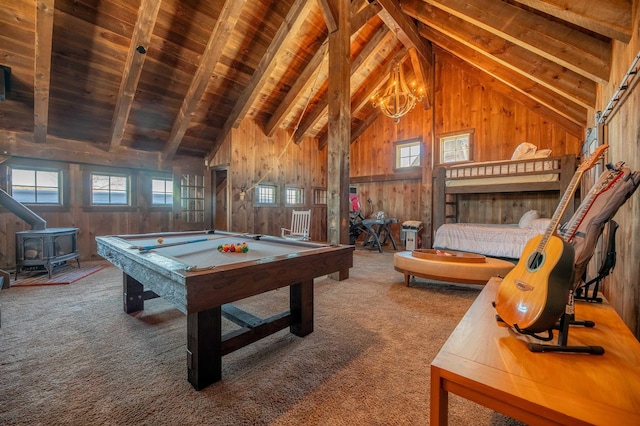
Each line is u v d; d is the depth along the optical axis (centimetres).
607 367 105
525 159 470
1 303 290
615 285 218
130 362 184
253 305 293
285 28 441
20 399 148
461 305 292
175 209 579
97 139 490
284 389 159
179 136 521
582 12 201
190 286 134
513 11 295
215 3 383
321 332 230
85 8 333
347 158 403
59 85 393
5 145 409
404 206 717
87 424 133
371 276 412
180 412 141
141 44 359
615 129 239
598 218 145
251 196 629
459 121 623
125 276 264
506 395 91
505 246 435
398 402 149
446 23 421
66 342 210
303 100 641
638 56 163
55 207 466
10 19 318
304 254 195
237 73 493
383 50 594
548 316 112
